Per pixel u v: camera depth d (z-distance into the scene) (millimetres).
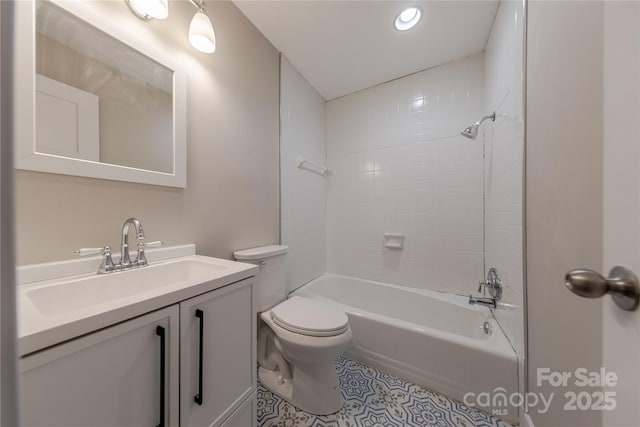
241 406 841
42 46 706
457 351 1214
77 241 767
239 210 1403
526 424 889
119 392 519
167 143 1022
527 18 861
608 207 398
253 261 1319
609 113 398
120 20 878
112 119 860
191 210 1130
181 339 639
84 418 465
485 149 1699
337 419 1107
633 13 346
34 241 685
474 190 1764
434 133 1903
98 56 828
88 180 796
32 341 400
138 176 915
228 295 795
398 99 2051
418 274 1974
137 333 548
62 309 662
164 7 908
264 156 1604
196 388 685
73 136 764
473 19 1427
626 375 353
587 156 509
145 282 858
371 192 2184
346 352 1561
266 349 1412
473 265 1768
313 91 2189
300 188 2002
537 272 794
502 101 1299
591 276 359
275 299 1453
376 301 2068
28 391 399
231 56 1346
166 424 605
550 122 690
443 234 1877
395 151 2066
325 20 1453
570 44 580
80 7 778
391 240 2072
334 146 2365
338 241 2344
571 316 586
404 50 1707
